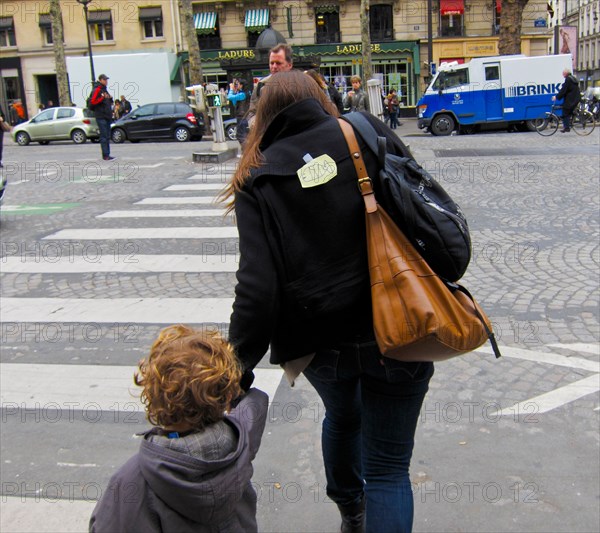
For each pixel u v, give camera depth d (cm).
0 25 3738
